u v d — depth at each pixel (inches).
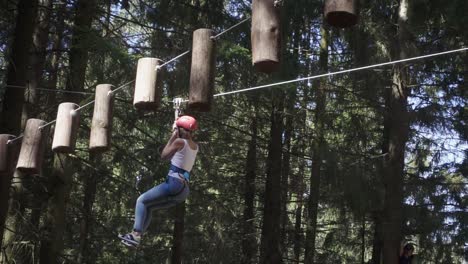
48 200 430.3
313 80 512.1
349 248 665.6
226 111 544.7
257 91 458.0
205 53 170.9
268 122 625.0
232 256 570.6
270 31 147.4
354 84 543.2
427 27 501.0
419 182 558.9
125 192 518.6
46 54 424.5
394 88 500.1
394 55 512.4
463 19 434.3
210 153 589.0
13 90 349.4
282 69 440.5
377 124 631.8
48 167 452.1
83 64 412.5
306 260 589.0
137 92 190.1
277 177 584.7
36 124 236.8
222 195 673.6
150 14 437.7
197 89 169.5
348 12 132.6
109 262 566.9
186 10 454.6
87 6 402.6
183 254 589.9
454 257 598.5
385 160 523.5
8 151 246.5
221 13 454.9
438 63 510.6
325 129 572.1
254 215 739.4
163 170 465.4
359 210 524.4
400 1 496.4
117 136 500.1
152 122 473.1
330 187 530.3
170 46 436.8
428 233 554.6
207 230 577.3
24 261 421.1
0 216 336.5
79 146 542.9
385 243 482.3
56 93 452.8
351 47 524.4
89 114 435.5
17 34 355.9
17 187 421.1
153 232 613.3
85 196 531.5
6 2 368.2
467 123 548.1
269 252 572.7
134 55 384.2
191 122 208.5
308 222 592.4
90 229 553.9
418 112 523.5
